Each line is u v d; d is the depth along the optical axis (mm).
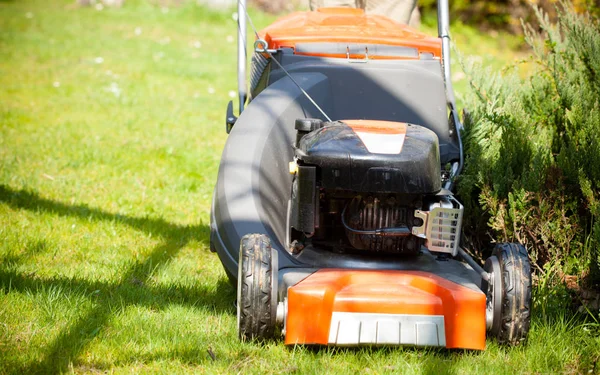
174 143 9789
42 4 23516
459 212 4355
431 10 20188
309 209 4324
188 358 4195
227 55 16484
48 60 14984
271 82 5613
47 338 4375
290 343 4055
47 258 5879
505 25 19578
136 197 7672
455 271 4562
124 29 19047
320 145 4348
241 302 4145
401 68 5527
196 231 6848
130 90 12812
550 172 5293
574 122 5781
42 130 9977
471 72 6688
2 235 6273
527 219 5332
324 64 5504
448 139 5535
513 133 5680
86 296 5062
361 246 4461
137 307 4898
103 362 4133
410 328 4035
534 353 4254
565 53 6484
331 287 4059
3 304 4785
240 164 4902
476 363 4160
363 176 4219
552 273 5289
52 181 7949
